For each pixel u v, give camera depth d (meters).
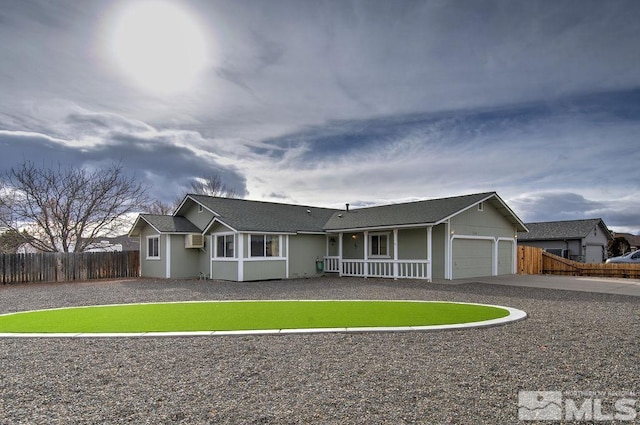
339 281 17.80
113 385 4.60
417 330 7.36
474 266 19.33
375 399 4.12
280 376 4.88
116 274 22.05
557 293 13.18
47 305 11.36
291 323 8.10
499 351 5.95
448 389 4.39
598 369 5.09
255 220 19.67
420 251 18.41
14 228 24.75
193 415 3.75
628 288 14.69
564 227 32.78
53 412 3.84
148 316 9.08
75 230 26.34
